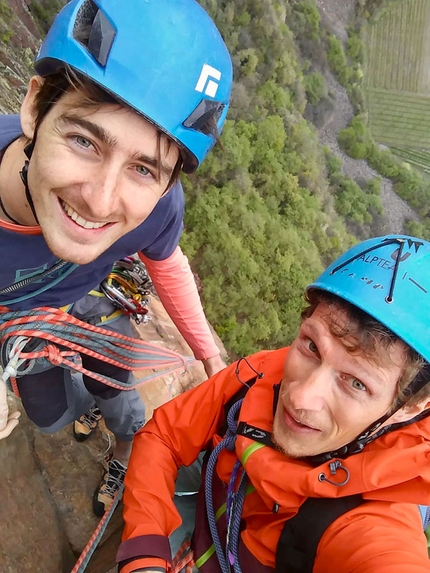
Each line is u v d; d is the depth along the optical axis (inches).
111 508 25.8
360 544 17.2
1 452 28.2
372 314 16.7
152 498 22.9
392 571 15.8
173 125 16.5
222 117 19.4
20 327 23.2
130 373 30.4
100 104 15.6
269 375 22.7
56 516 30.3
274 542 20.1
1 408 20.4
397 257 17.8
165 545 21.6
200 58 16.5
